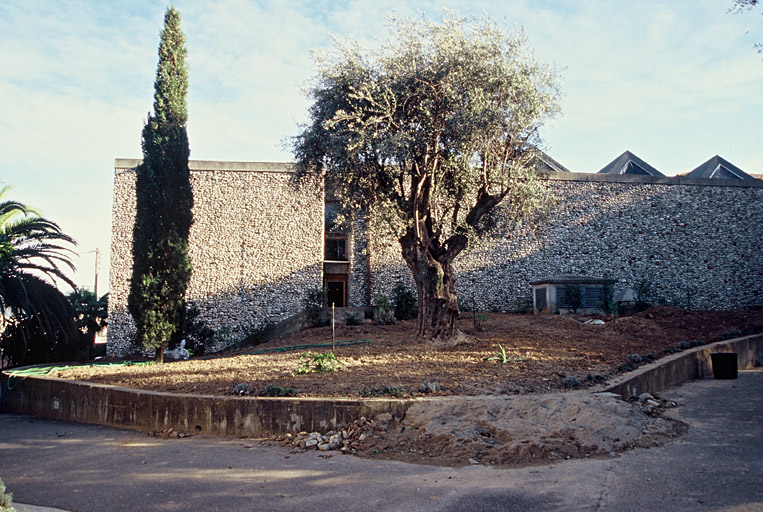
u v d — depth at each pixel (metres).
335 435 8.91
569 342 14.98
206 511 6.05
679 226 26.91
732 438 8.30
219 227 25.83
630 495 5.97
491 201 14.34
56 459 8.84
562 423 8.31
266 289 25.52
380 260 25.67
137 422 11.04
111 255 25.39
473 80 13.18
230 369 13.28
